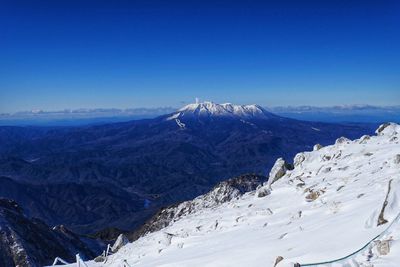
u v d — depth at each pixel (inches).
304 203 924.0
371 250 474.0
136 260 1058.7
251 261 623.5
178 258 852.0
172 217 3024.1
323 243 564.4
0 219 3292.3
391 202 552.7
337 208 727.7
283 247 626.5
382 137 1379.2
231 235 887.1
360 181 882.1
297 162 1470.2
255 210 1002.1
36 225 3631.9
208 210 1391.5
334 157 1311.5
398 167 857.5
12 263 2945.4
